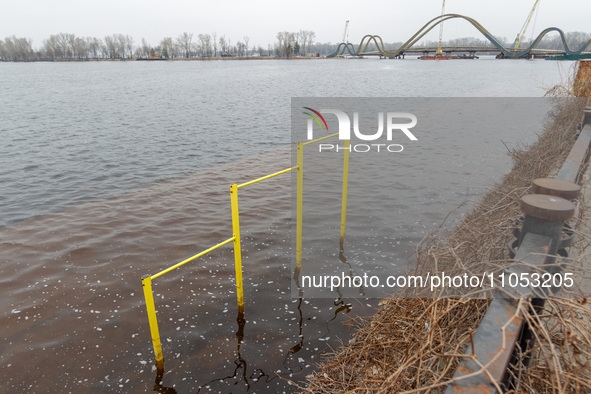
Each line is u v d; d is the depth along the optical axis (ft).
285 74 292.61
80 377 12.37
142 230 23.98
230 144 56.49
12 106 111.96
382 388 7.11
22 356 13.26
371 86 180.96
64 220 26.07
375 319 12.48
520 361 6.40
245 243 21.86
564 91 34.78
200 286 17.47
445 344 7.40
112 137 62.59
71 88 181.57
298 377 12.26
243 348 13.61
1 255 20.67
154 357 13.21
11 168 42.24
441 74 279.28
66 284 17.72
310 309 15.78
